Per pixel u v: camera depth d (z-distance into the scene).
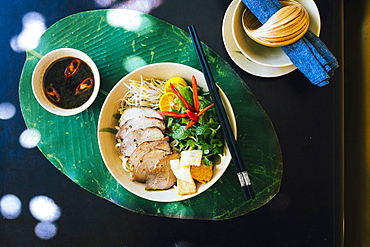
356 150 0.54
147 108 0.51
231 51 0.52
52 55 0.52
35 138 0.55
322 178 0.53
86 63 0.53
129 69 0.55
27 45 0.56
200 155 0.48
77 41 0.55
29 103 0.56
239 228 0.54
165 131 0.52
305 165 0.53
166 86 0.51
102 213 0.55
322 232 0.53
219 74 0.53
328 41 0.52
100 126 0.49
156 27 0.54
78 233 0.55
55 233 0.55
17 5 0.56
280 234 0.53
